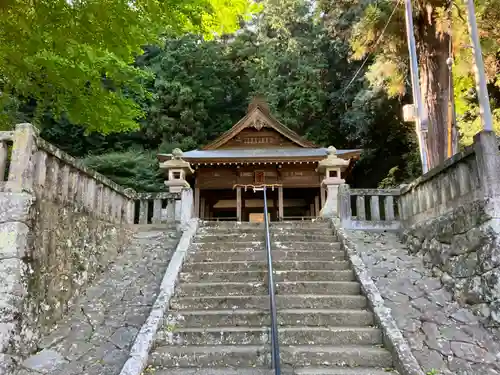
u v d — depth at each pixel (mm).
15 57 5613
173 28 6023
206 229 7309
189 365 4199
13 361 3838
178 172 9719
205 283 5617
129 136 23875
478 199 4934
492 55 12258
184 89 23312
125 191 7473
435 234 5910
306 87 23719
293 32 26125
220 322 4836
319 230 7281
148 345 4211
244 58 26812
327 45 24953
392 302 5133
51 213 4824
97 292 5480
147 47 26359
